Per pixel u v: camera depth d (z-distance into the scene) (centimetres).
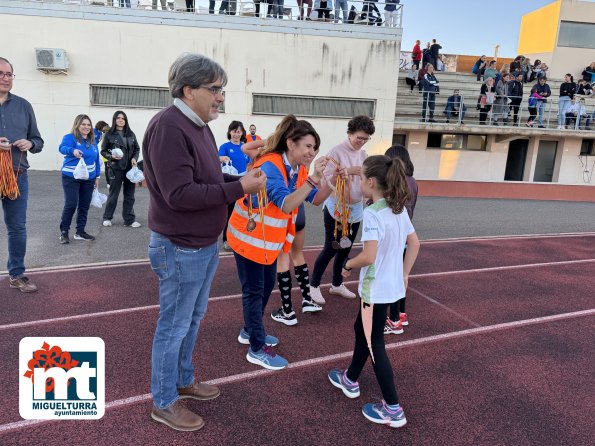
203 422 267
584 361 365
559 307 488
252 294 322
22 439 249
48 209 852
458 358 363
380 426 273
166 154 213
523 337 407
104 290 477
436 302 489
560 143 1811
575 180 1842
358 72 1407
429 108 1627
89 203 658
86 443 248
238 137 666
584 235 897
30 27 1250
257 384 313
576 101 1677
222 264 588
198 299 265
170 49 1319
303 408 288
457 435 268
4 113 409
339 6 1384
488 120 1631
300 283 432
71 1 1276
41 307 427
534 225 985
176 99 227
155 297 462
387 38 1395
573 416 290
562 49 2111
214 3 1353
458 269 623
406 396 307
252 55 1357
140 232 722
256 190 237
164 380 257
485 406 298
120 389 299
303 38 1366
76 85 1297
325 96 1408
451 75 1939
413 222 960
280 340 380
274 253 312
